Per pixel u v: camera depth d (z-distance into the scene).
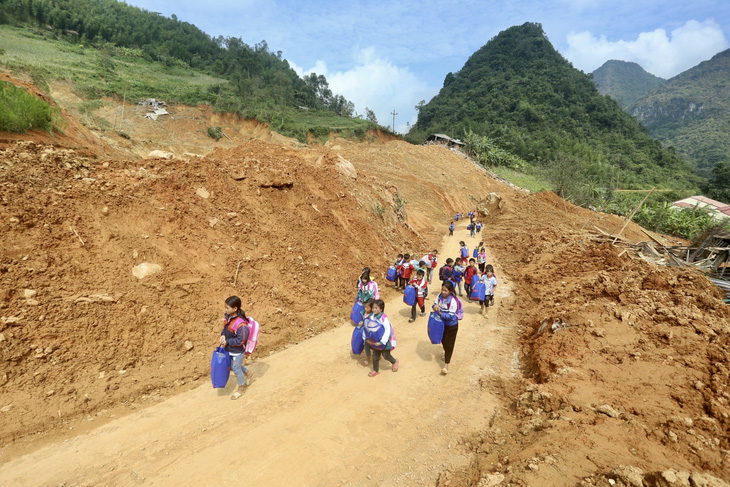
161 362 5.85
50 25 94.06
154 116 62.09
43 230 6.26
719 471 3.15
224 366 5.19
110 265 6.51
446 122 137.75
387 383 5.93
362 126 89.75
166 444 4.33
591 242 15.05
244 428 4.67
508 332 8.43
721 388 4.54
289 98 101.94
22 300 5.26
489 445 4.30
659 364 5.38
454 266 10.48
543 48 171.00
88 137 11.97
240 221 9.54
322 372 6.22
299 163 13.33
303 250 10.19
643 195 69.06
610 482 2.99
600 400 4.59
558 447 3.62
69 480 3.71
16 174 6.78
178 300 6.81
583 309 7.39
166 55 104.81
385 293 10.75
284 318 7.87
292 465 4.03
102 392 5.02
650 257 13.12
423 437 4.60
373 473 3.95
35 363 4.89
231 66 115.31
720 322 6.73
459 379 6.18
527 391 5.35
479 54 188.00
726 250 12.18
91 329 5.55
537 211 31.05
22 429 4.23
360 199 15.23
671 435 3.65
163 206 8.27
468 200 45.38
